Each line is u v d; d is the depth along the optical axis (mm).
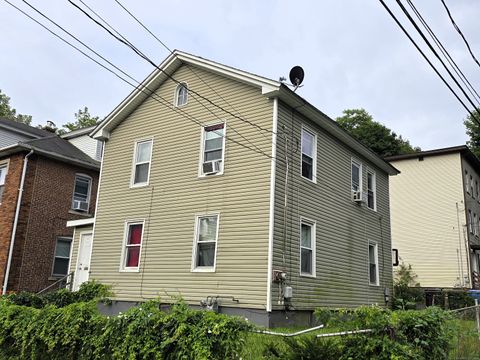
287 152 11922
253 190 11492
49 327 6352
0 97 39406
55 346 6207
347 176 15078
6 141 20938
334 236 13641
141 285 12883
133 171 14328
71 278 15406
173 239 12648
